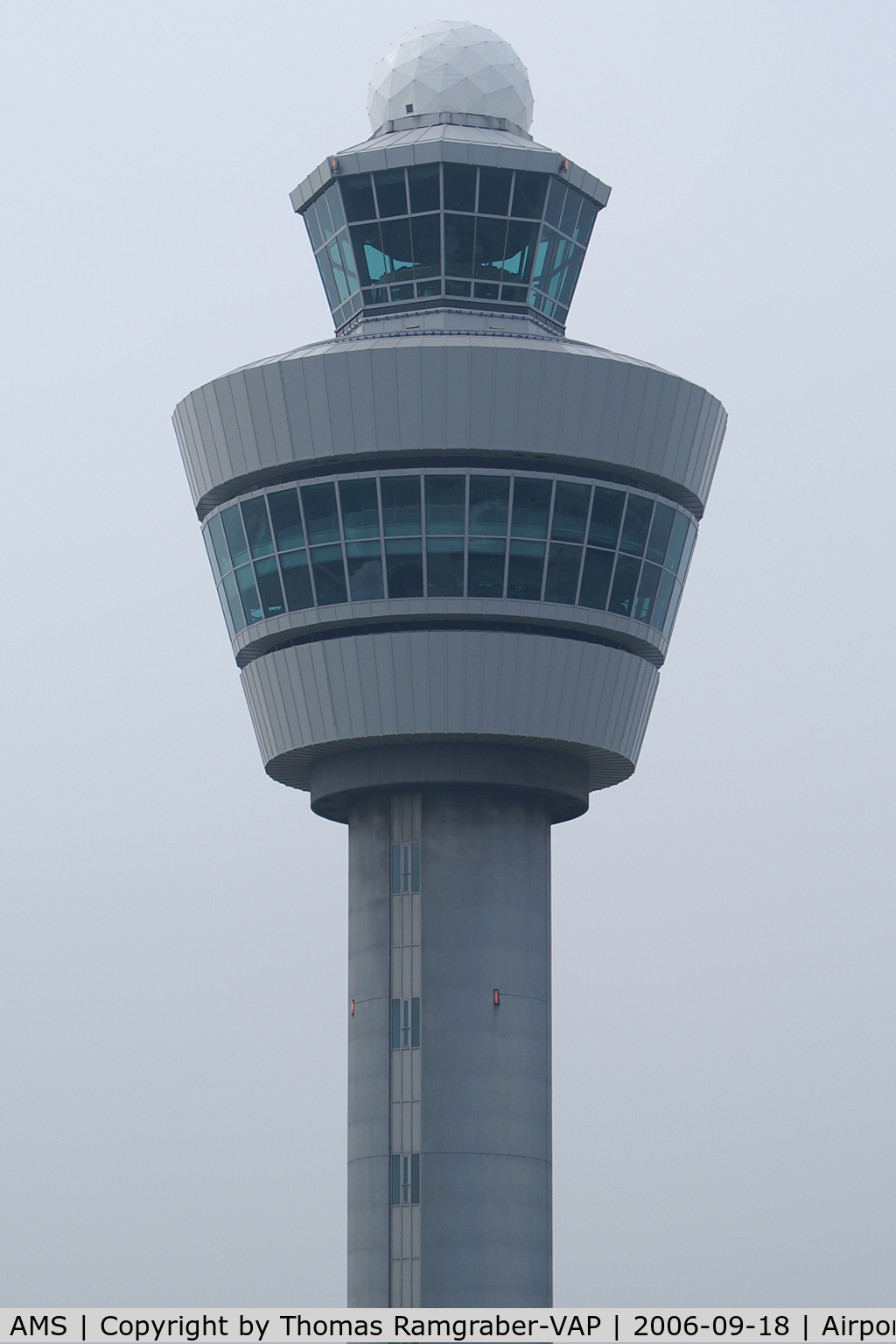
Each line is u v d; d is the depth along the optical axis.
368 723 77.25
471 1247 76.44
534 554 77.06
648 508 79.00
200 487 81.62
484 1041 78.06
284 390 77.06
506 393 76.06
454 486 76.75
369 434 76.38
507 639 76.88
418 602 76.69
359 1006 79.94
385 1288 76.88
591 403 76.81
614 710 79.06
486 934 78.88
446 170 80.88
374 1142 78.25
